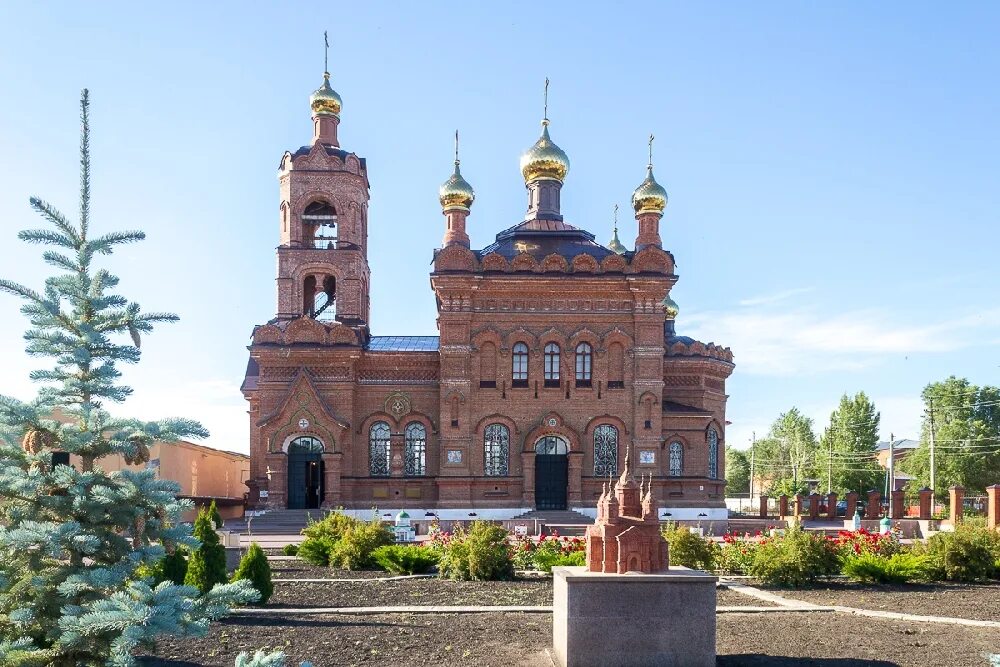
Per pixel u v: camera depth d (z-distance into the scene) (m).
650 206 51.38
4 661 8.26
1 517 9.08
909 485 85.81
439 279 49.59
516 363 50.44
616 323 50.41
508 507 49.31
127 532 9.41
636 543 13.87
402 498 50.28
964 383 88.38
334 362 50.59
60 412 9.55
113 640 8.27
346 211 53.97
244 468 76.31
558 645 13.91
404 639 15.22
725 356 57.41
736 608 18.58
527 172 57.50
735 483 125.69
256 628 16.16
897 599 20.70
